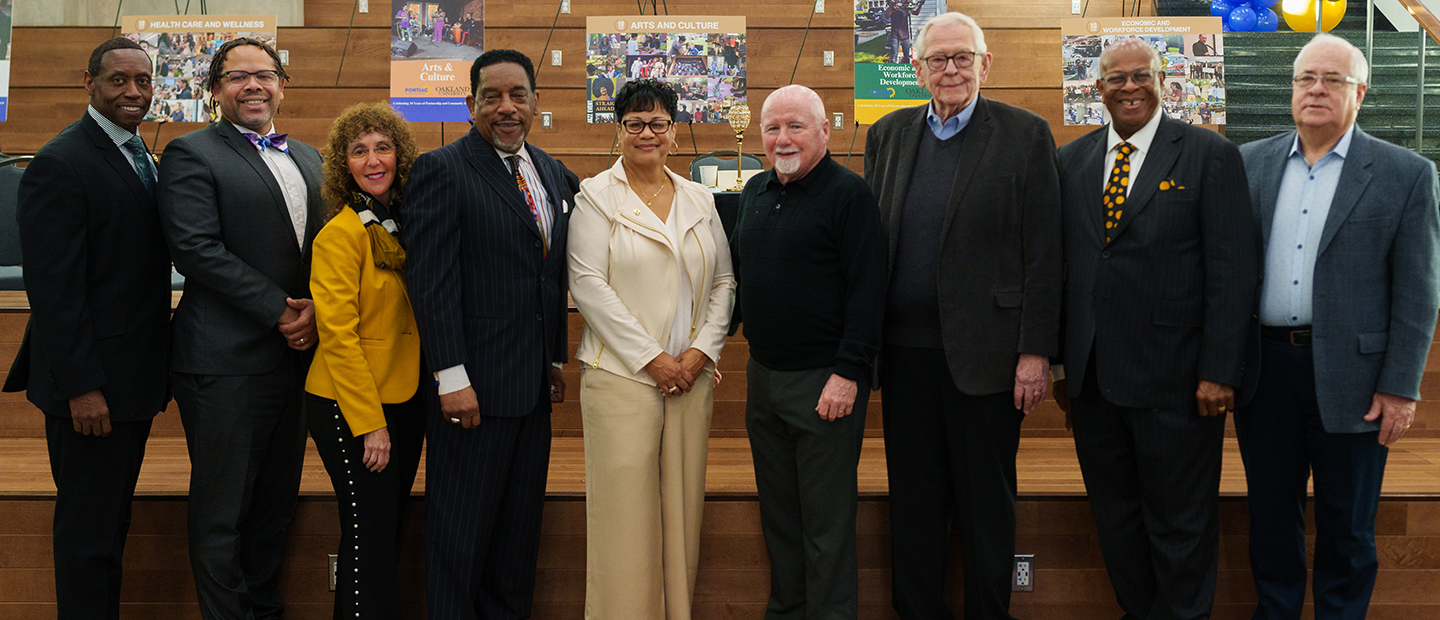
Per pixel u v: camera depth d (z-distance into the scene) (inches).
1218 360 79.1
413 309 78.4
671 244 82.9
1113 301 81.9
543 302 82.5
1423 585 97.7
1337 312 83.4
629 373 83.0
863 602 98.7
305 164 90.4
